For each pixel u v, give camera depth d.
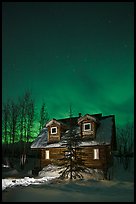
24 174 31.05
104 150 29.22
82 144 29.75
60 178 25.05
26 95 44.97
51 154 32.41
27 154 42.56
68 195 14.91
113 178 26.69
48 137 33.09
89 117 30.55
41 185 19.70
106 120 32.91
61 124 32.41
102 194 15.65
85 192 16.34
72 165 25.06
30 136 43.41
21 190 16.19
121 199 13.98
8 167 34.38
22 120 43.66
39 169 31.64
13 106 44.25
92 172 26.53
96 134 30.53
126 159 39.84
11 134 43.44
